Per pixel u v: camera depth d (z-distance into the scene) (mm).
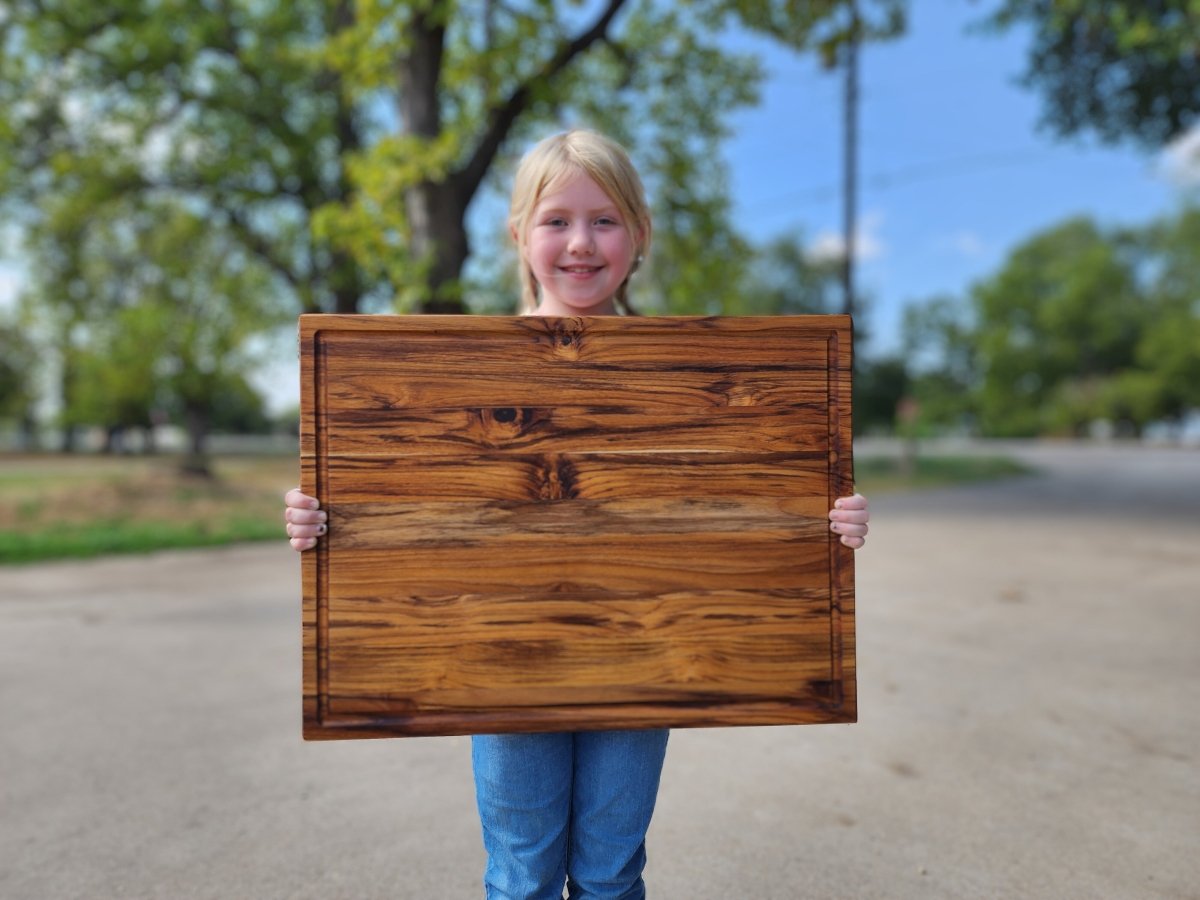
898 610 5328
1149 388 53906
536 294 1882
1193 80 12219
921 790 2701
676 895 2104
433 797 2703
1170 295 58438
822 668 1525
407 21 7230
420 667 1466
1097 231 63094
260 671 4133
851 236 16688
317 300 13609
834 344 1527
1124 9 9781
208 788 2768
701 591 1505
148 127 12773
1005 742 3098
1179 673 3945
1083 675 3922
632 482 1494
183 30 12422
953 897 2086
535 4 7566
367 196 7363
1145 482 18250
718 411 1510
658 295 9281
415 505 1464
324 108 13258
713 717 1503
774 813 2551
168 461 28406
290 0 12570
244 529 9727
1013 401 62219
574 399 1487
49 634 4898
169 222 14336
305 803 2654
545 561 1480
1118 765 2881
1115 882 2146
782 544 1521
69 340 14297
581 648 1486
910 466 21719
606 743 1558
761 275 29156
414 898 2102
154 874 2223
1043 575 6594
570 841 1631
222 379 14375
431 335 1469
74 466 24438
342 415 1458
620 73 10242
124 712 3518
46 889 2148
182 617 5367
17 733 3270
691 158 9750
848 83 16547
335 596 1457
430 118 7820
